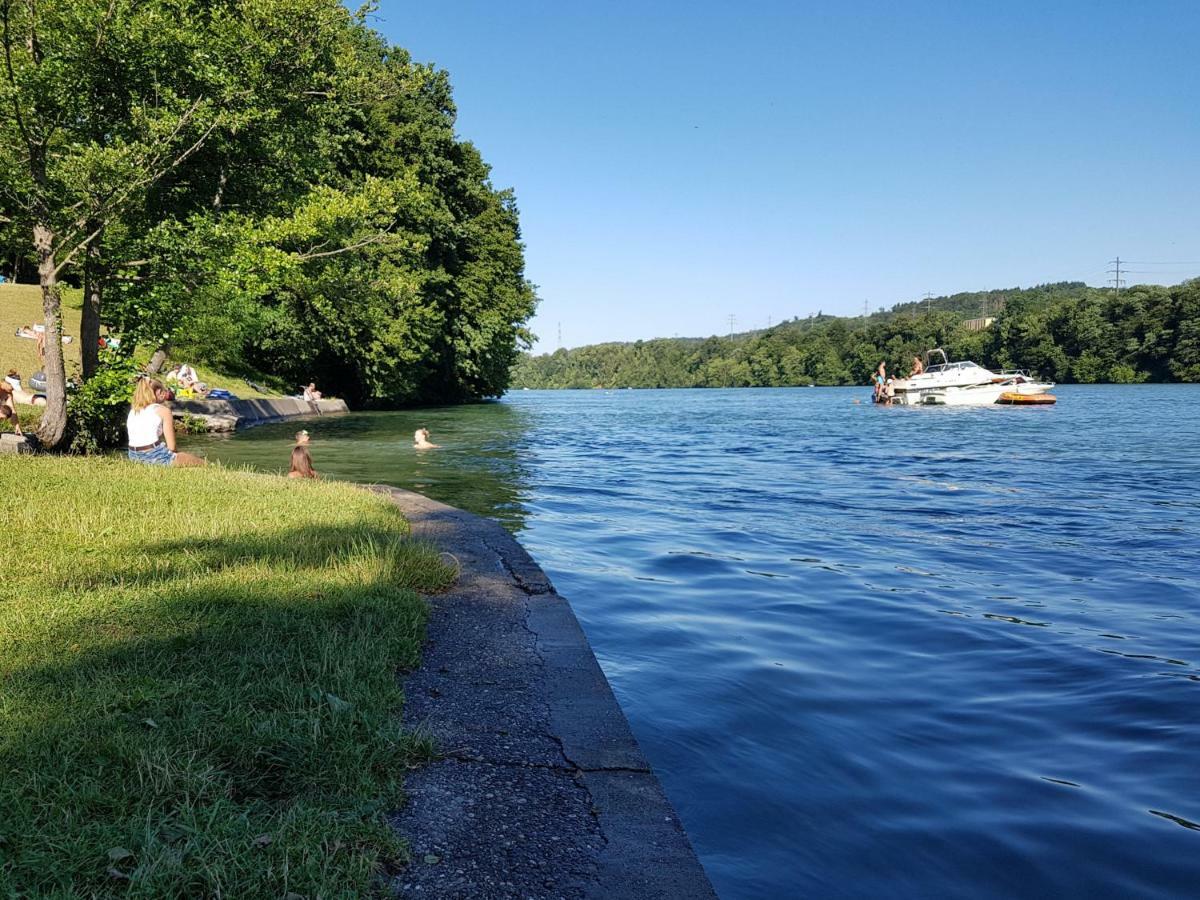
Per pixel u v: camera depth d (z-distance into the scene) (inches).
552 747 161.2
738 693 207.0
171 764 128.9
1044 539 418.3
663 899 114.7
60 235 582.9
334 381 1899.6
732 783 158.6
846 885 126.3
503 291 2222.0
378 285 1090.1
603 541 411.8
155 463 502.0
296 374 1784.0
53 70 536.7
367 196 818.8
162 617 204.4
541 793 142.7
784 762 168.4
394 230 1631.4
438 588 274.7
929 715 194.1
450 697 183.3
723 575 339.9
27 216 583.2
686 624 269.4
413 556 285.6
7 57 511.8
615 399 3516.2
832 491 608.1
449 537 362.3
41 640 184.7
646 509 518.6
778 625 268.7
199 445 891.4
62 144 592.4
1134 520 474.9
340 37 739.4
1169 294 4141.2
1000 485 641.0
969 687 213.0
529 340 2450.8
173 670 171.8
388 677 181.2
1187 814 148.7
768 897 122.7
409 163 1720.0
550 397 4077.3
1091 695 206.4
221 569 260.2
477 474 697.6
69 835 108.7
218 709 150.8
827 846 137.1
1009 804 152.2
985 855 135.1
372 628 207.9
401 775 142.4
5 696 151.5
